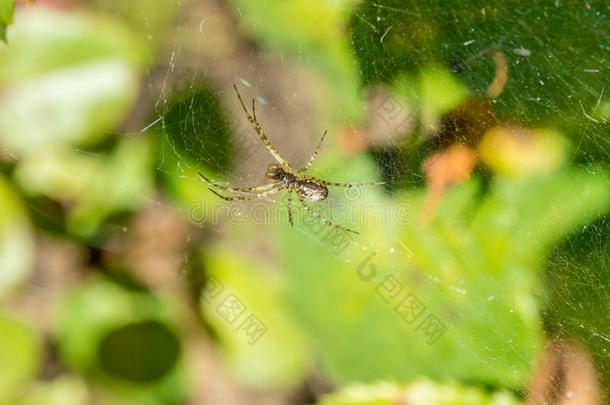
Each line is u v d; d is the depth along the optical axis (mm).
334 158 178
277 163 179
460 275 173
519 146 172
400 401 170
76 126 174
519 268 172
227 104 178
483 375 171
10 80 173
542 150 171
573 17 173
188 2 179
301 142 178
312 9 175
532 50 173
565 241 170
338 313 175
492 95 173
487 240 172
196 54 178
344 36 175
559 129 171
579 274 171
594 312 171
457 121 173
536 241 171
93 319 177
